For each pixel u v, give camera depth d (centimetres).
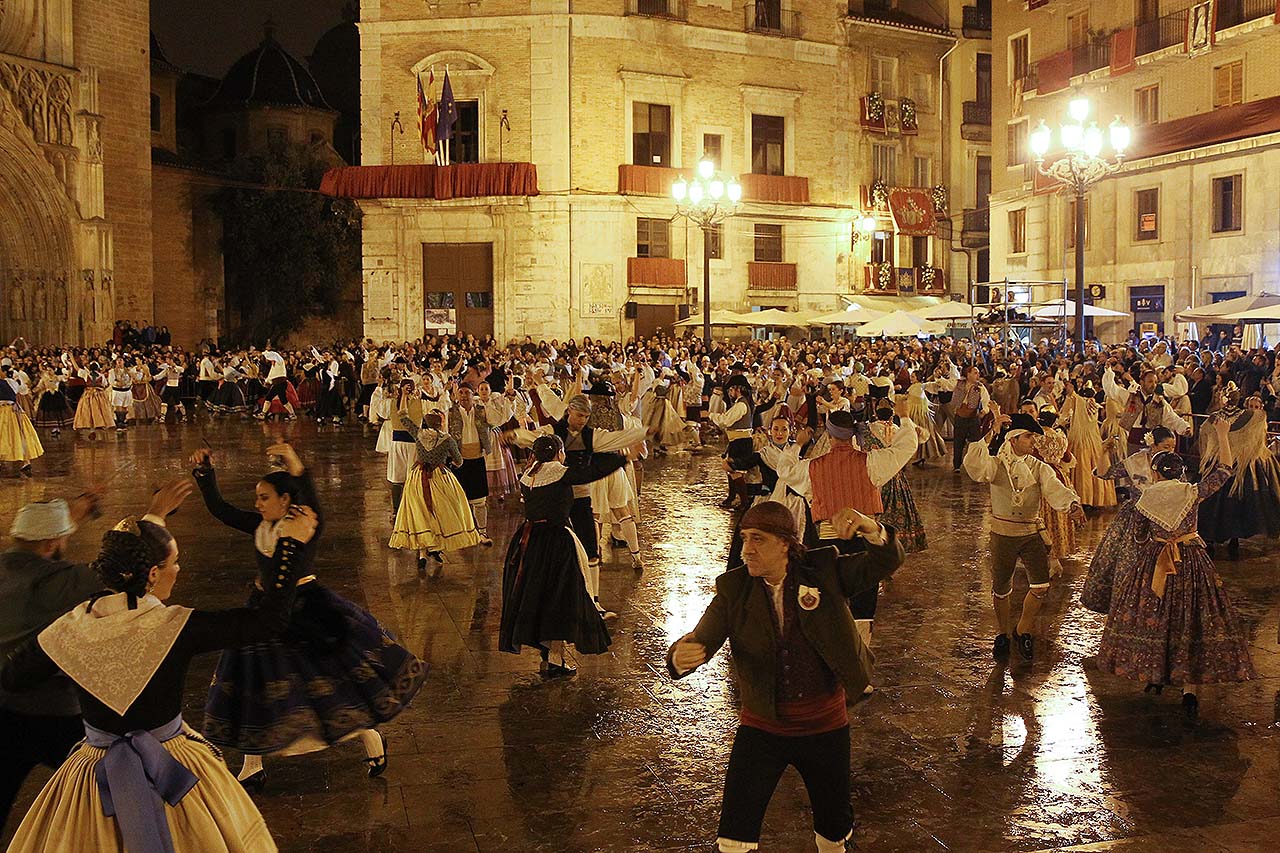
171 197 5288
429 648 920
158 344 4228
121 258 4694
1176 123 3572
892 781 641
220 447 2508
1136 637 769
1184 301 3606
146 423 3216
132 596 421
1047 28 4244
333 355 3431
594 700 789
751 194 4512
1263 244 3322
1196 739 709
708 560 1258
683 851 557
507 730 727
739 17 4494
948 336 4391
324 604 604
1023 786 634
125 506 1648
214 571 1206
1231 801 614
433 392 1412
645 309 4353
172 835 402
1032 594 877
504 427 1698
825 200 4734
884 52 4900
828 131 4728
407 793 627
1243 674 744
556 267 4241
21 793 629
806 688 454
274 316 5550
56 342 4334
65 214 4328
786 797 618
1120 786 634
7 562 514
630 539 1215
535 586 827
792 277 4641
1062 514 1169
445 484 1216
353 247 5669
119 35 4662
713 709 769
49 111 4297
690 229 4419
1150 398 1647
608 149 4266
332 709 599
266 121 5747
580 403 895
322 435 2833
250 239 5391
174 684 417
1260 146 3297
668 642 933
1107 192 3903
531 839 570
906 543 998
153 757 405
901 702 779
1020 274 4372
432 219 4297
